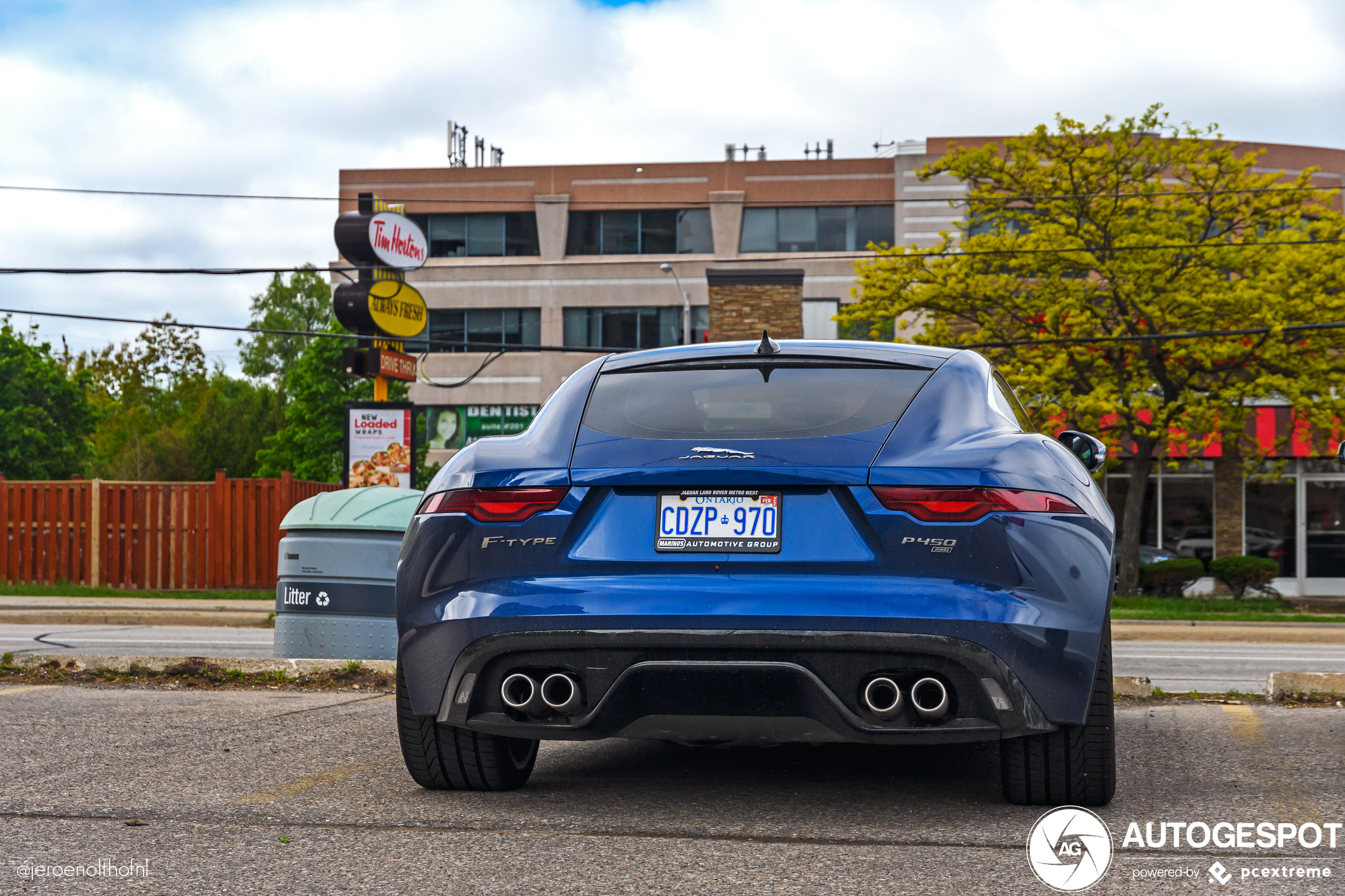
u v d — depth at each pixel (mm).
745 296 33094
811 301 42031
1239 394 22594
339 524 7258
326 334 21172
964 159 24266
